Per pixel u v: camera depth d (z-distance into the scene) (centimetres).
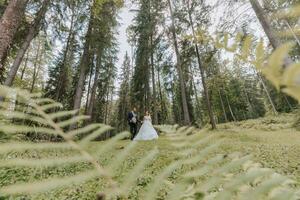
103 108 3684
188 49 1424
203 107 3559
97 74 2211
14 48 1086
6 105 66
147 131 1046
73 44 1725
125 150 68
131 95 3131
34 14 1045
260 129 1473
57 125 67
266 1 410
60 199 327
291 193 70
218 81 2223
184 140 85
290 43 35
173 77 2445
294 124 1258
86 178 57
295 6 49
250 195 65
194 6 980
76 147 63
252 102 4125
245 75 3450
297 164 477
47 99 73
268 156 582
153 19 1406
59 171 380
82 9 1228
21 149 53
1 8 911
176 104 3350
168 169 77
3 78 1034
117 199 202
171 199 72
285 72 34
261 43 46
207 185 78
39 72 2519
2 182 316
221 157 83
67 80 2423
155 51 1611
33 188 48
